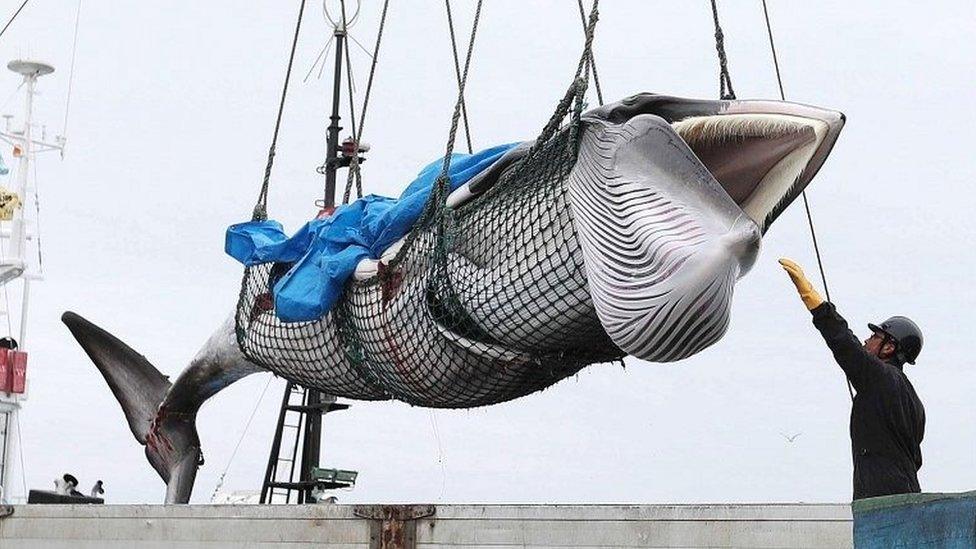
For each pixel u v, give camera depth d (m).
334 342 7.71
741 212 5.78
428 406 7.59
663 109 6.24
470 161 7.19
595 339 6.66
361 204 7.78
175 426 9.64
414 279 7.05
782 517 5.16
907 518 4.88
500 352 6.78
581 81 6.33
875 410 5.65
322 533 6.23
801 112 5.97
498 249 6.59
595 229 6.04
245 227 8.45
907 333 5.99
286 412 10.57
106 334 9.91
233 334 8.95
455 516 5.88
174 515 6.75
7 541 7.32
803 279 5.74
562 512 5.61
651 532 5.40
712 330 5.78
